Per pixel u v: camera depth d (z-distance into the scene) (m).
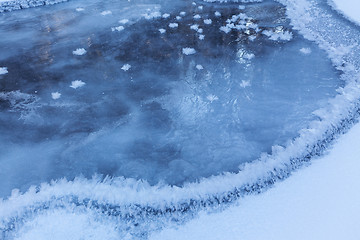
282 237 0.77
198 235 0.79
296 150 0.99
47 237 0.82
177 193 0.92
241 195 0.91
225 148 1.02
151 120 1.09
